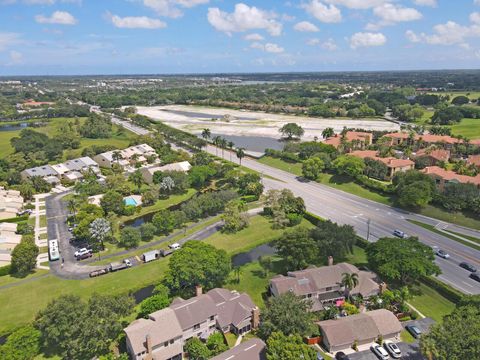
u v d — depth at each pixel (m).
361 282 88.44
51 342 72.69
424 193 139.75
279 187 175.00
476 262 105.75
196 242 98.38
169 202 159.00
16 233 127.69
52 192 174.00
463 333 60.91
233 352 65.75
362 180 170.00
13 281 99.44
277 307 74.06
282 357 60.88
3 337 78.62
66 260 110.25
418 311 84.12
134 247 118.25
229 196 149.75
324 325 73.31
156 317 72.19
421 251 93.38
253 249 118.44
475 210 131.88
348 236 102.38
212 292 84.50
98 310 71.75
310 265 99.44
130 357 68.94
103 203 142.25
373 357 69.75
